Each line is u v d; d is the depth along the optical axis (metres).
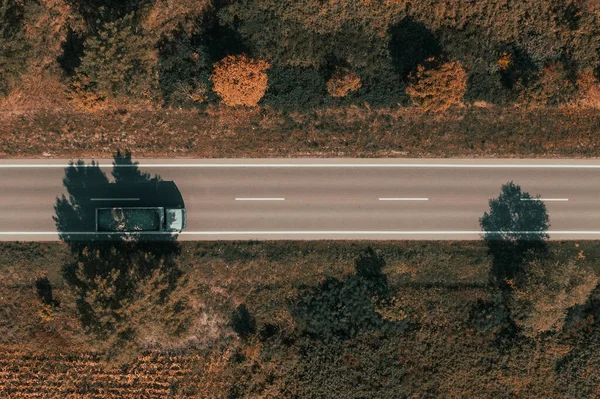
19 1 40.41
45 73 42.22
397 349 43.72
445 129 44.16
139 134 43.44
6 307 43.19
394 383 43.38
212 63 42.00
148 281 37.75
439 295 43.91
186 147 43.69
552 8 42.75
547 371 43.66
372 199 44.38
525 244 44.41
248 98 40.47
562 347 43.31
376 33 42.88
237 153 43.84
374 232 44.31
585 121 44.34
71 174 43.47
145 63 40.97
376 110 43.72
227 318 44.09
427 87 39.84
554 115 44.28
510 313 43.12
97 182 43.56
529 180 44.31
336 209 44.25
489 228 44.50
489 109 44.19
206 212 43.88
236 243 43.88
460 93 40.53
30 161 43.31
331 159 44.22
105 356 40.44
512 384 43.59
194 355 44.12
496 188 44.59
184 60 42.31
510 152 44.31
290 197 44.22
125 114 43.12
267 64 40.25
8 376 43.56
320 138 43.91
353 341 43.41
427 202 44.44
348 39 42.69
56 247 43.22
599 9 42.09
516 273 43.50
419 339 43.78
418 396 43.62
